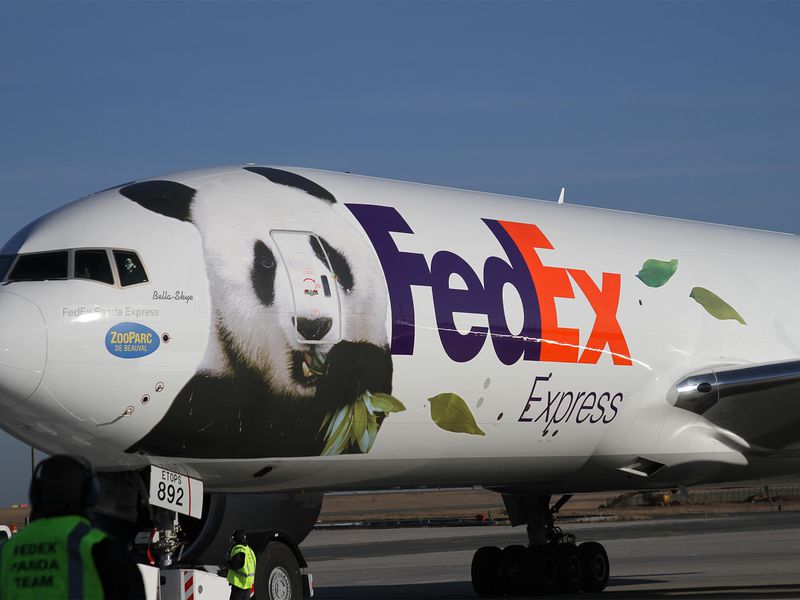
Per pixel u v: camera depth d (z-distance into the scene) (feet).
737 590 160.15
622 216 155.43
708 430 144.15
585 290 136.05
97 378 99.30
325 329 111.24
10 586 42.37
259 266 108.88
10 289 100.63
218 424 105.81
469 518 520.42
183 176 116.26
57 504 43.04
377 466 119.85
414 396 118.21
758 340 150.71
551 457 135.33
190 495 110.52
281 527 130.72
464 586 184.75
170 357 102.63
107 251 103.55
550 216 144.15
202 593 107.96
